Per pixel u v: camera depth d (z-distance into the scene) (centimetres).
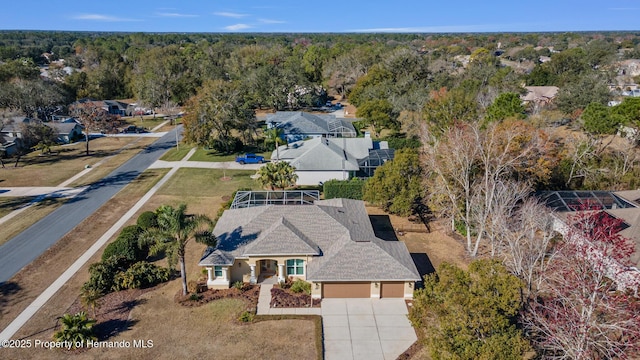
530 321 2334
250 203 4000
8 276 3412
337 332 2802
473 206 3797
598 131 5378
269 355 2586
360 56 13012
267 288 3281
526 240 2898
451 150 4050
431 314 2408
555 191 4256
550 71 11494
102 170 6278
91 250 3844
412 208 4588
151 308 3022
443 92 6781
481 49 16575
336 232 3469
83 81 12594
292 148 6197
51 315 2941
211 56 13612
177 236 2970
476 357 2033
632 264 2484
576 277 2261
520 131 4184
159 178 5875
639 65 14325
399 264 3114
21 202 4991
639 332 1919
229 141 7069
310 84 10950
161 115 10919
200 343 2681
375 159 5731
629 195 4103
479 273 2325
